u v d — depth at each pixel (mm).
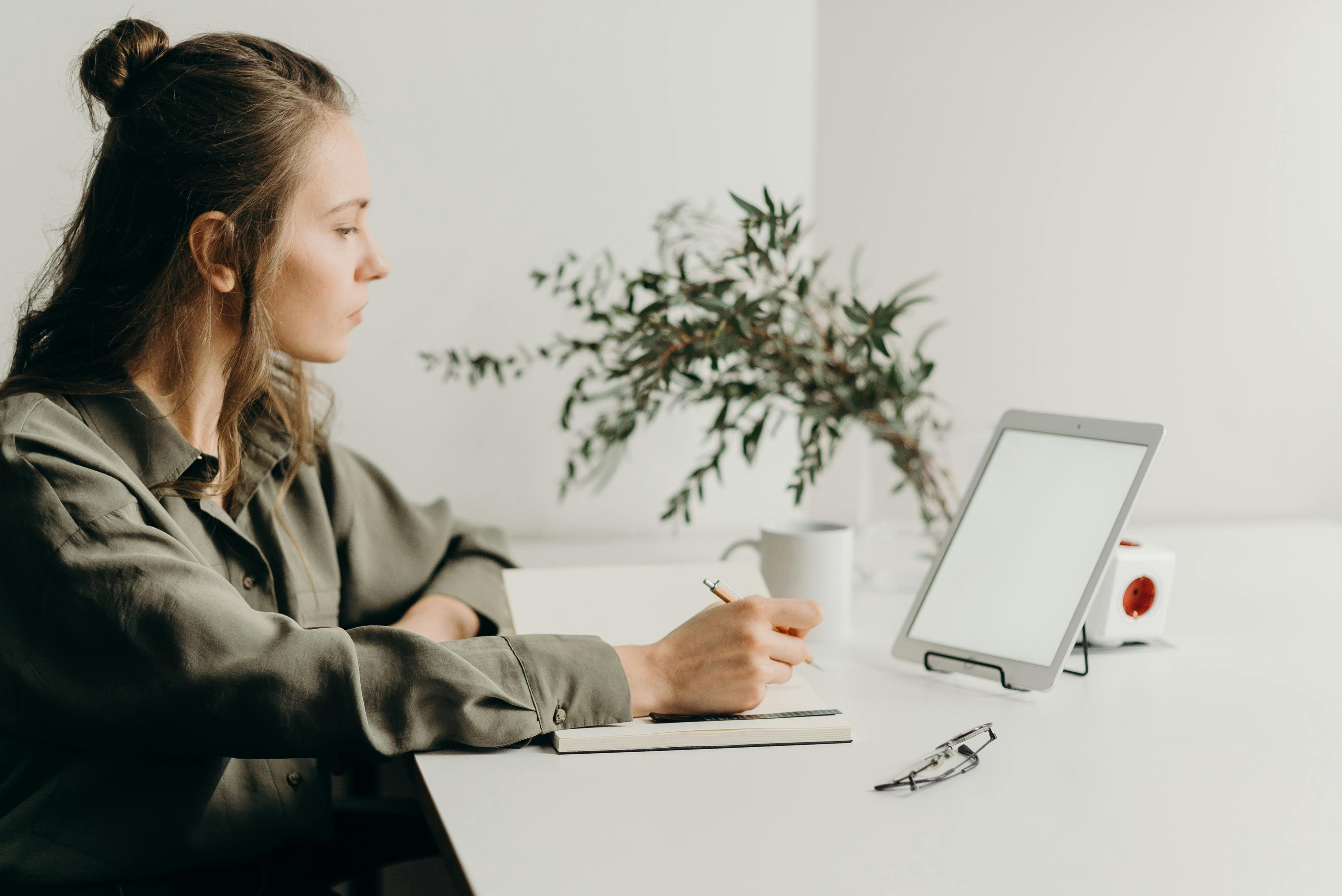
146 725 723
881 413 1354
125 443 899
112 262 907
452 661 767
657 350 1299
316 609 1104
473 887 587
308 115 919
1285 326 2133
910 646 1016
